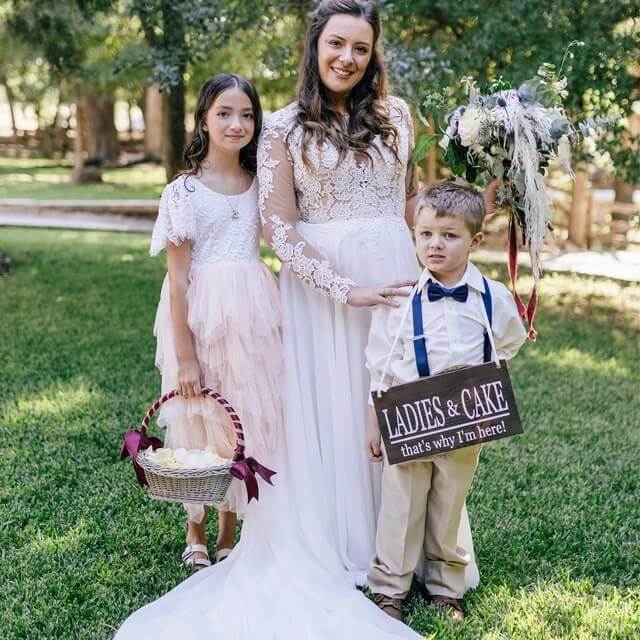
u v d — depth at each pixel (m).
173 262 2.85
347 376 2.93
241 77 2.85
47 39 9.00
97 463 4.09
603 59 6.39
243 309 2.85
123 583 3.04
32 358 5.91
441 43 7.05
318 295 2.93
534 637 2.67
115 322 7.01
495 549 3.28
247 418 2.88
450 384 2.57
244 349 2.85
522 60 6.40
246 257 2.90
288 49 6.95
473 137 2.64
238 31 7.50
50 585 3.01
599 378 5.68
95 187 20.55
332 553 2.93
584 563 3.18
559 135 2.66
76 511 3.58
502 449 4.36
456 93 6.45
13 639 2.71
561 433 4.61
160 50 6.86
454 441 2.59
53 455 4.19
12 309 7.46
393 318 2.68
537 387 5.45
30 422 4.64
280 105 15.91
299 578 2.86
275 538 2.94
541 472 4.06
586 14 6.37
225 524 3.22
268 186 2.83
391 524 2.78
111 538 3.36
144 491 3.79
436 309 2.64
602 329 7.14
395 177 2.92
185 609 2.77
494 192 2.82
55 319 7.09
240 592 2.84
